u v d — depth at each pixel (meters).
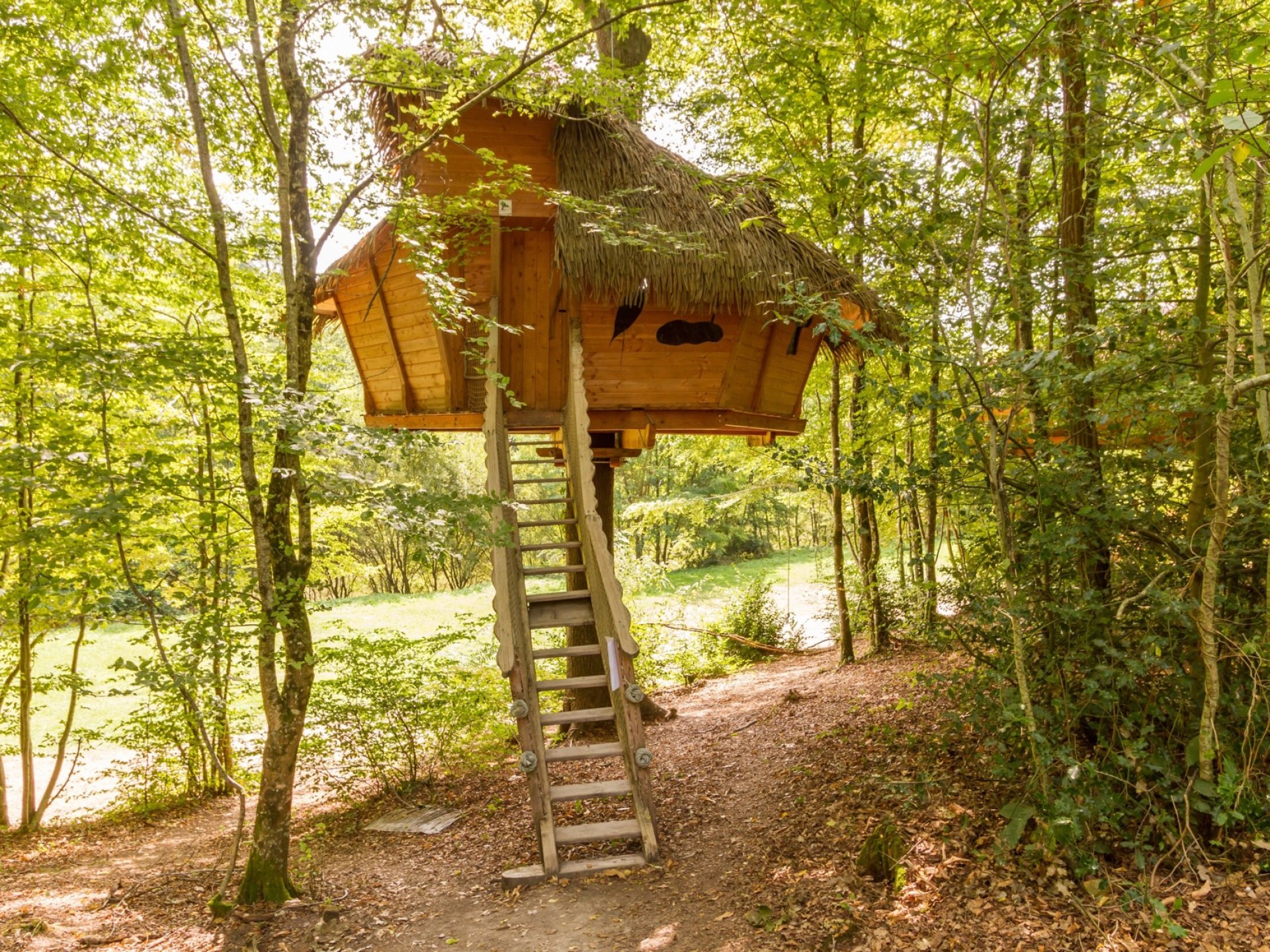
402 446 4.39
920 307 4.30
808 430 11.92
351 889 5.41
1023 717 3.73
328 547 9.41
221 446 5.16
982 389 3.94
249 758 9.98
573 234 6.33
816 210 7.10
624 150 7.06
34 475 4.33
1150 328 4.09
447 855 5.97
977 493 4.32
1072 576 4.09
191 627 4.70
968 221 4.36
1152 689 4.05
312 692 7.66
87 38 5.18
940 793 4.77
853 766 5.86
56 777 8.52
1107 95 4.64
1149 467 4.13
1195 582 3.93
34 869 6.71
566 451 7.08
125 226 4.92
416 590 26.83
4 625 7.21
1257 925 3.21
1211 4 3.63
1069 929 3.44
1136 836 3.87
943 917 3.70
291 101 5.12
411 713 7.81
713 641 14.40
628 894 4.82
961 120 4.06
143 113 5.63
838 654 12.23
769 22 5.50
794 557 27.92
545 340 7.41
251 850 5.21
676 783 6.80
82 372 4.16
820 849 4.72
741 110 7.35
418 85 5.50
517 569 6.39
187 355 4.46
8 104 4.79
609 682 5.76
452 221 5.91
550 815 5.30
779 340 7.69
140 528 4.84
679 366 7.29
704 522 14.89
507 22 6.25
